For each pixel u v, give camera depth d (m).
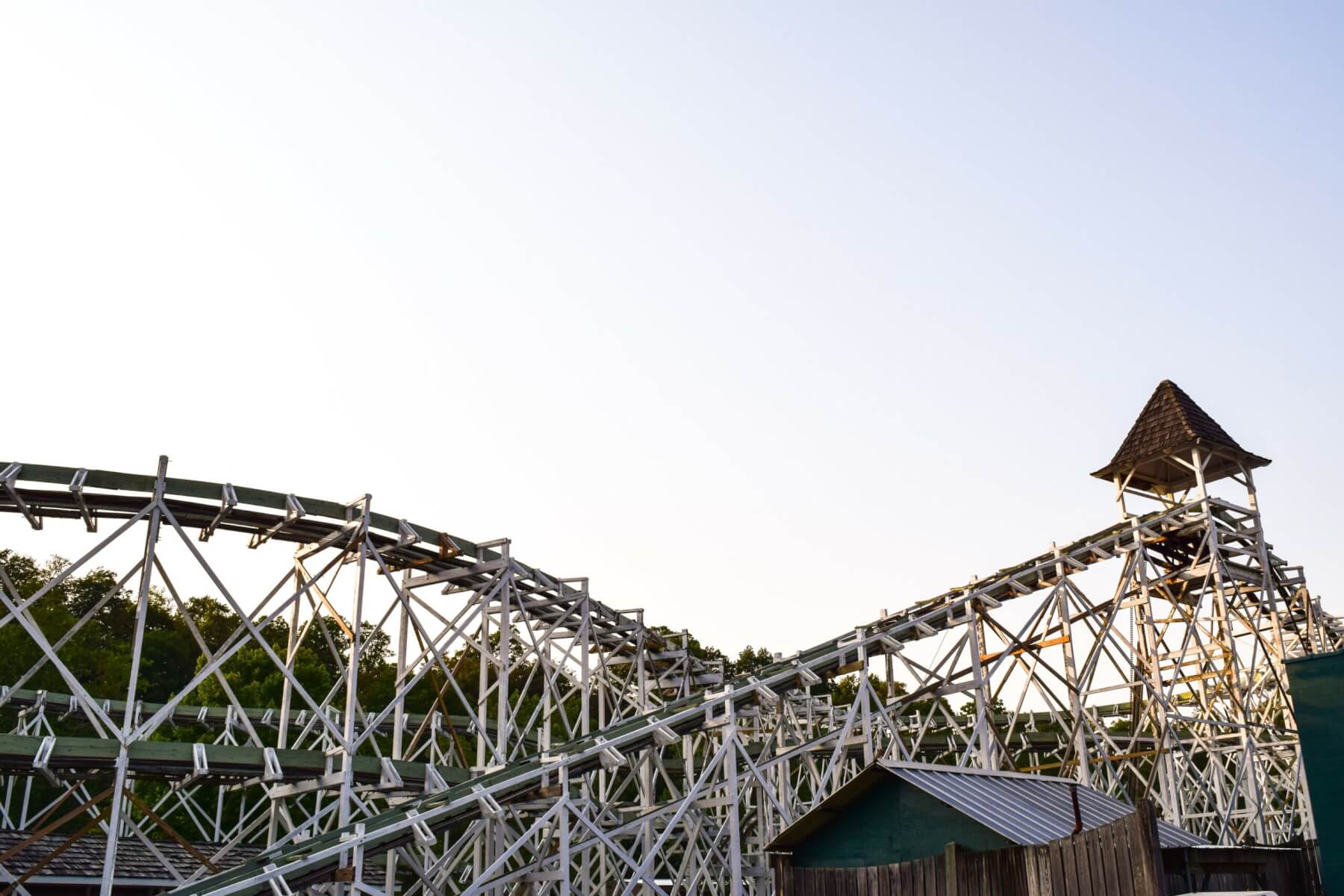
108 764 29.47
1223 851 24.73
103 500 31.20
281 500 32.78
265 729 58.00
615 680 50.81
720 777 42.34
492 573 38.19
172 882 37.44
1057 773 68.38
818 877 26.45
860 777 26.84
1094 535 45.34
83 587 98.50
